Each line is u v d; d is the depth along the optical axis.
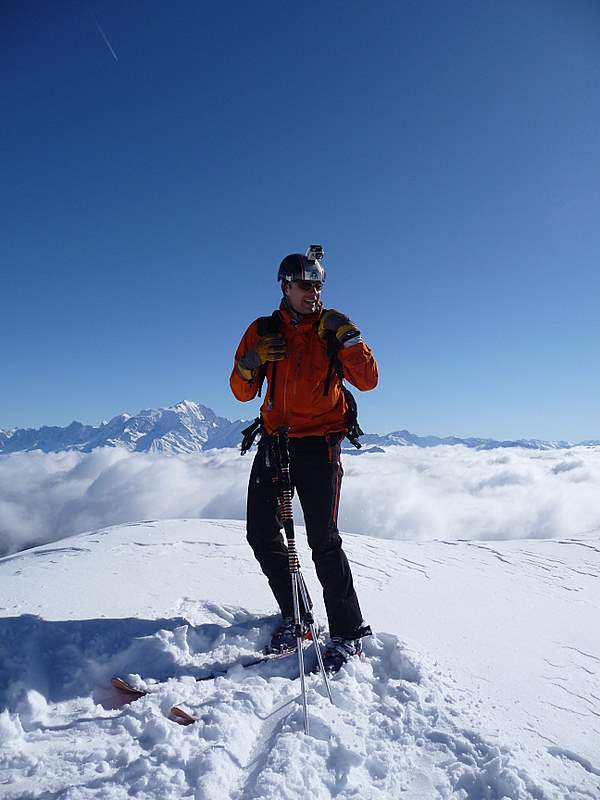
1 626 2.79
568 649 3.03
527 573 4.71
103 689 2.54
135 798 1.70
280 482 2.76
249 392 2.99
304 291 2.82
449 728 2.08
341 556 2.81
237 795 1.76
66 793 1.71
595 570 4.87
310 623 2.65
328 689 2.33
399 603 3.63
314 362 2.84
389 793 1.76
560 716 2.28
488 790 1.76
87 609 3.12
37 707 2.32
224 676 2.60
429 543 5.84
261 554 2.97
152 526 5.57
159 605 3.26
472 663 2.74
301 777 1.78
